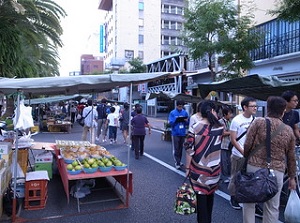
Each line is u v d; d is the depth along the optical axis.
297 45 12.83
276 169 3.31
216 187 3.77
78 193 5.59
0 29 11.92
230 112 6.70
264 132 3.35
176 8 63.34
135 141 9.53
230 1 11.84
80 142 8.20
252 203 3.43
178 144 7.99
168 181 6.77
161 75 4.98
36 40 13.71
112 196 5.70
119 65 56.53
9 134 6.75
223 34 11.05
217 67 13.57
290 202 3.89
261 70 14.95
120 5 60.16
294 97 4.80
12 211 4.52
